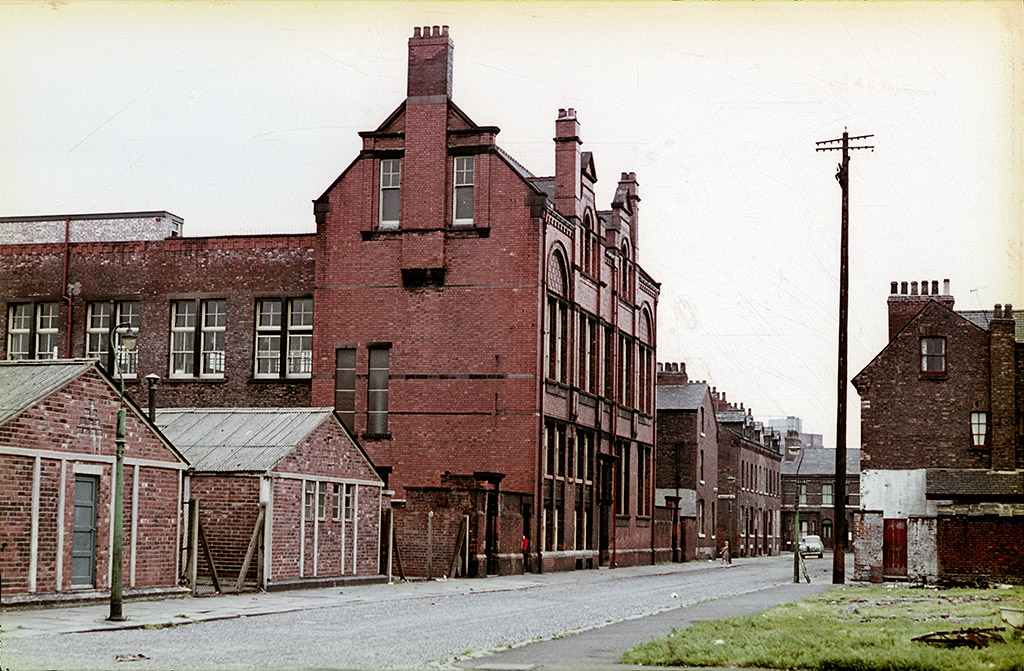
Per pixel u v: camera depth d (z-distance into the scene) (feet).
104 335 163.94
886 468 143.84
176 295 161.99
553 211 150.10
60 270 165.37
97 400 79.56
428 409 145.69
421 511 125.59
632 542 193.57
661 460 247.09
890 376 145.48
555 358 153.17
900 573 138.72
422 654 54.34
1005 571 133.59
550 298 151.43
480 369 144.77
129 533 82.94
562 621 74.28
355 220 150.30
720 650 52.75
